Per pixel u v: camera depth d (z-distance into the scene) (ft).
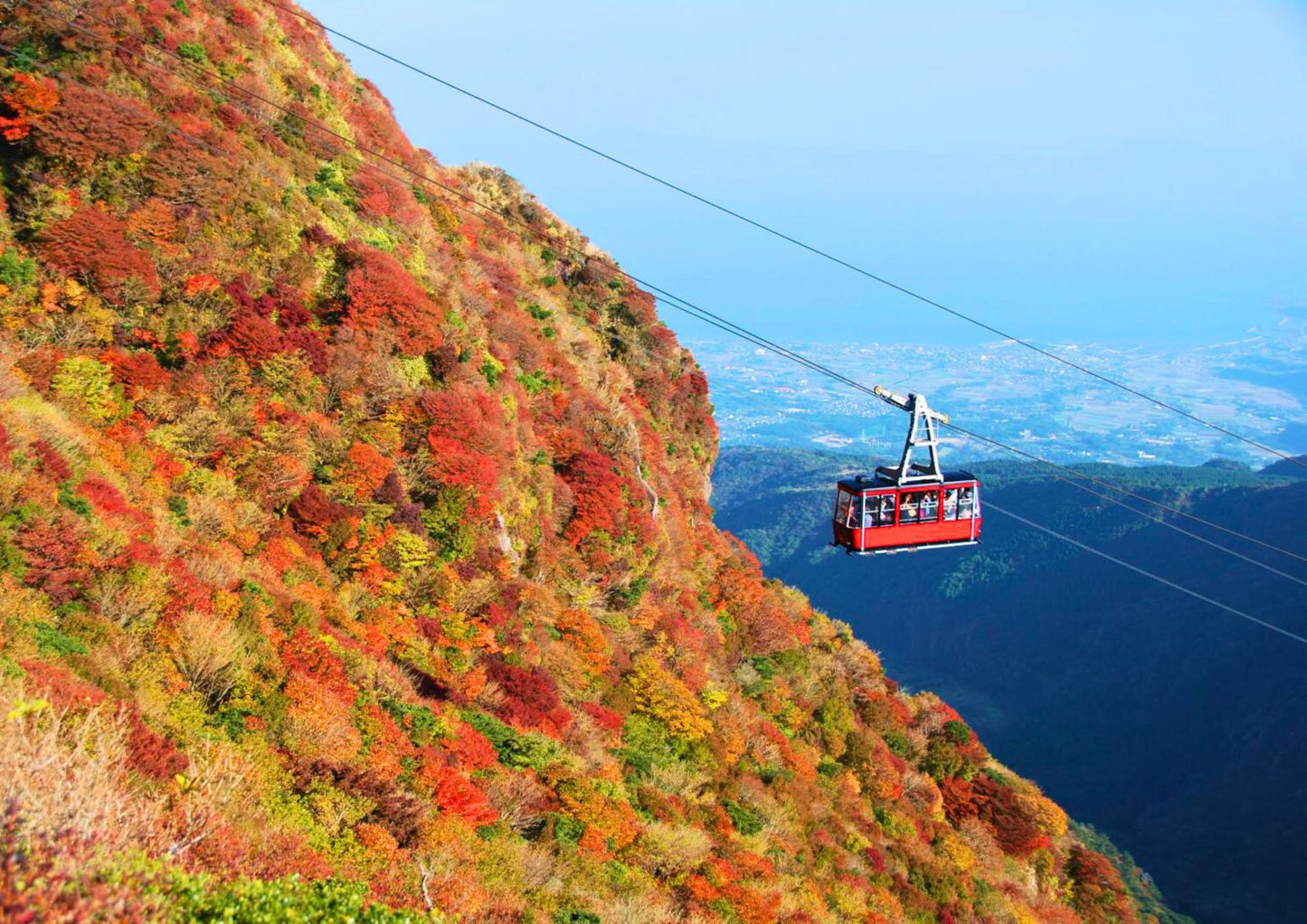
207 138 174.70
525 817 125.90
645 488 226.79
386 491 161.38
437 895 95.09
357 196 200.95
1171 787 623.77
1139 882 486.79
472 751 129.39
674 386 291.17
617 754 160.97
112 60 172.24
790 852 164.96
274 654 117.50
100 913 44.01
